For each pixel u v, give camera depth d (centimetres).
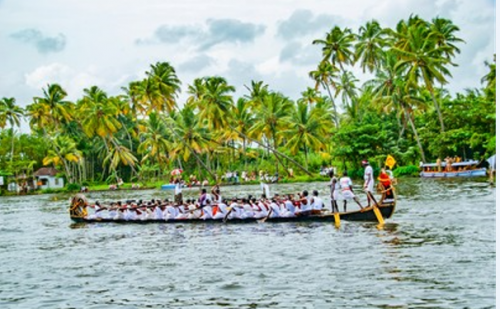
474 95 6150
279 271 1711
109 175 10238
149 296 1521
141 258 2031
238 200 2877
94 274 1811
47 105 8188
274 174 7994
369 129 6562
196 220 2906
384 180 2523
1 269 1970
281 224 2670
